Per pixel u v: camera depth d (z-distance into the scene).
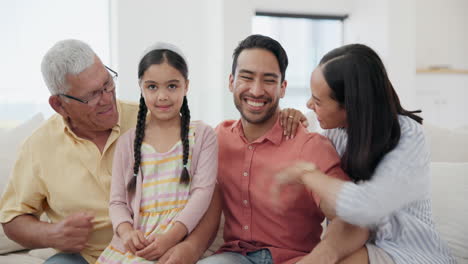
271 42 1.38
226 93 3.66
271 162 1.39
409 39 4.07
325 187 1.11
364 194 1.08
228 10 3.66
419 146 1.19
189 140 1.40
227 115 3.67
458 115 4.71
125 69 3.94
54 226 1.35
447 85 4.63
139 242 1.22
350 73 1.18
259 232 1.41
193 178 1.38
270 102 1.38
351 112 1.19
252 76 1.36
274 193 1.25
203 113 4.29
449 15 4.97
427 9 4.91
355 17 4.48
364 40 4.36
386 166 1.16
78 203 1.44
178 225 1.27
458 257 1.48
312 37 4.53
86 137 1.50
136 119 1.58
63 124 1.50
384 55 4.07
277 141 1.41
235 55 1.43
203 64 4.23
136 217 1.31
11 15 3.77
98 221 1.44
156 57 1.34
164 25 4.07
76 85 1.35
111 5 4.01
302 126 1.45
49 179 1.44
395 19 4.01
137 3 3.95
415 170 1.17
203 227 1.35
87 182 1.45
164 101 1.35
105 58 4.06
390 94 1.21
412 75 4.11
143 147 1.40
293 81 4.51
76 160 1.47
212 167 1.38
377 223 1.22
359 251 1.23
